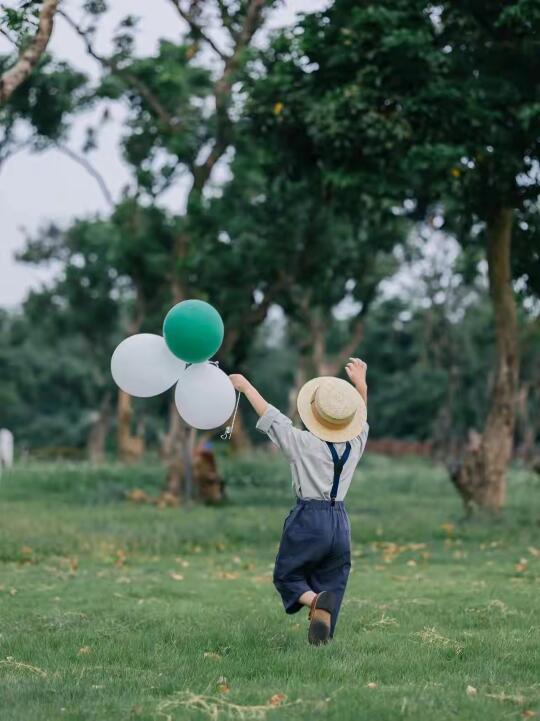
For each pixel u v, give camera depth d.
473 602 8.33
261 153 20.77
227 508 20.80
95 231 29.55
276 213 23.12
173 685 5.21
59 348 61.09
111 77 22.41
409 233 26.28
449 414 38.41
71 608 8.13
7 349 60.31
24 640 6.59
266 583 10.08
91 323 42.22
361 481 30.31
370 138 14.70
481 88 14.63
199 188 23.11
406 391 53.94
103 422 50.34
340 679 5.42
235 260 23.14
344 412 5.98
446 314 35.22
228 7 21.34
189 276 24.38
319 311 33.97
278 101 15.75
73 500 21.98
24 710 4.61
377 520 17.27
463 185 15.32
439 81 14.47
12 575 10.41
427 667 5.71
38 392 61.44
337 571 6.14
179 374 6.35
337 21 15.29
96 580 10.13
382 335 54.69
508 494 24.44
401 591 9.19
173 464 22.62
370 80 14.59
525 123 14.15
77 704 4.78
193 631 6.90
